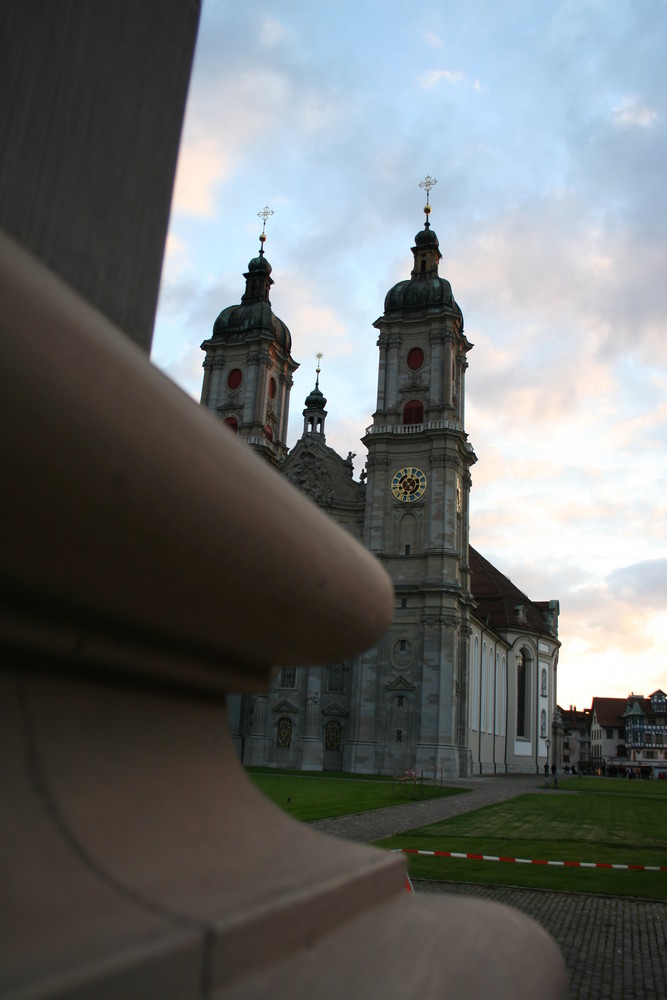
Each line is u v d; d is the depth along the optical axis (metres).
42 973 1.27
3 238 1.40
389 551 77.25
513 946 2.33
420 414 79.75
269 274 94.56
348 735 74.56
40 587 1.64
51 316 1.38
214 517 1.72
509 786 62.97
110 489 1.49
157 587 1.76
